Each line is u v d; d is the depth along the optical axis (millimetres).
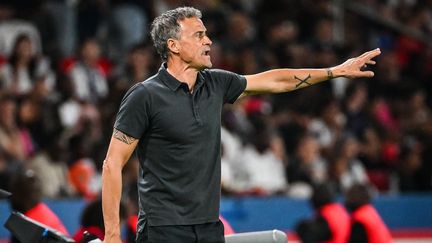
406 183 41969
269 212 34469
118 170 14547
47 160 31844
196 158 14586
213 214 14695
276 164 36625
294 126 40219
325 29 47938
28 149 33469
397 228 38406
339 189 37719
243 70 41844
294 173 37188
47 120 34469
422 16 53375
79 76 37062
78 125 34906
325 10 49250
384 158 42688
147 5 42906
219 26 44719
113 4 42438
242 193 35156
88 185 32312
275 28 46188
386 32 51500
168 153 14570
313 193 25141
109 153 14625
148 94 14547
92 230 20453
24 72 36656
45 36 40250
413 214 38906
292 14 48094
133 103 14531
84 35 41031
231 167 35219
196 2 45000
